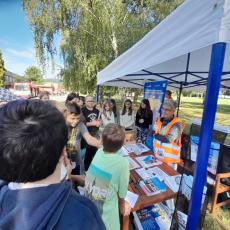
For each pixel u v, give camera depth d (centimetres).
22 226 44
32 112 50
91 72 1031
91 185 148
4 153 45
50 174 50
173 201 217
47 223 44
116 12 984
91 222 50
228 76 411
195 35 126
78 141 214
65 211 48
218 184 267
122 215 159
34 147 46
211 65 116
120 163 142
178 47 146
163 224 196
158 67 410
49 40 1155
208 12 115
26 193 48
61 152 52
